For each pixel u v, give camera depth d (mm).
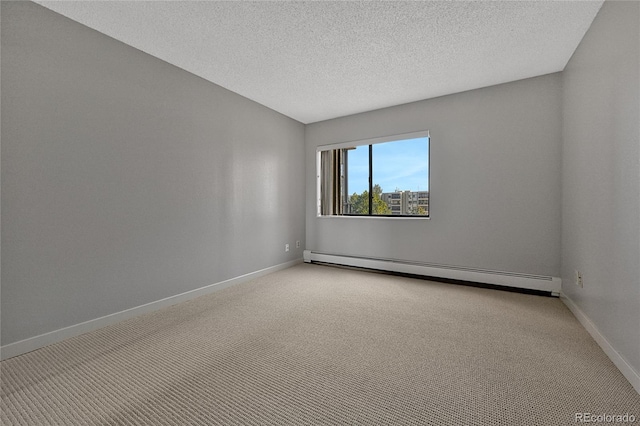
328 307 2822
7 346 1878
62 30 2121
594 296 2137
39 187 2016
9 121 1883
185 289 3045
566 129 2893
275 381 1630
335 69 3027
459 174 3648
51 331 2080
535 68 3010
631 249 1604
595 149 2129
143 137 2654
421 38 2463
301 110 4336
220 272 3451
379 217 4309
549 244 3150
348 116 4559
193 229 3131
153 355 1921
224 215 3504
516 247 3334
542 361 1812
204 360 1858
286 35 2412
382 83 3371
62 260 2137
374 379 1643
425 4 2035
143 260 2664
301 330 2305
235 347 2029
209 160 3311
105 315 2393
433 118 3814
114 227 2447
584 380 1607
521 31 2355
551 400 1445
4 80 1860
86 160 2264
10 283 1899
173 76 2914
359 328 2334
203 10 2082
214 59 2811
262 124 4086
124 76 2508
